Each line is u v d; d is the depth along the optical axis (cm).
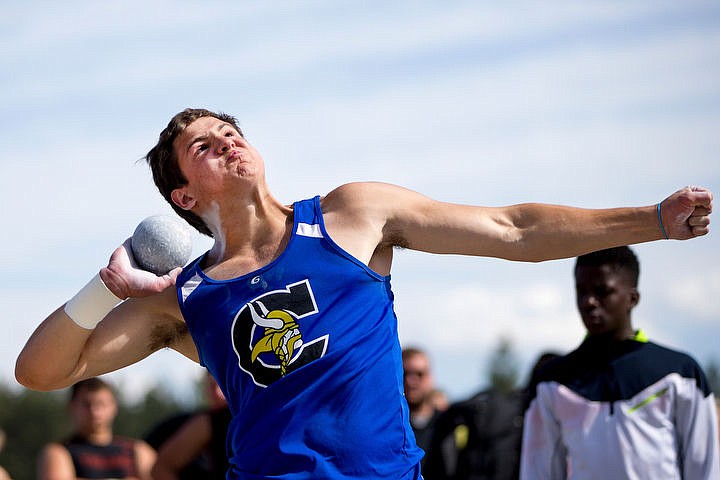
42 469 983
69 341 512
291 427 466
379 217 493
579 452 680
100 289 505
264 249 495
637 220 472
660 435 670
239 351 477
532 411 710
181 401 5088
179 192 521
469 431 893
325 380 465
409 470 477
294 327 470
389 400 474
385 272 499
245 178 498
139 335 526
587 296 692
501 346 6819
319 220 490
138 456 1013
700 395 671
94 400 1002
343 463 463
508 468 877
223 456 852
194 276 500
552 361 716
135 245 502
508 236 485
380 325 479
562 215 481
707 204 462
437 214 491
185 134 515
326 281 475
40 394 5084
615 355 689
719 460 668
